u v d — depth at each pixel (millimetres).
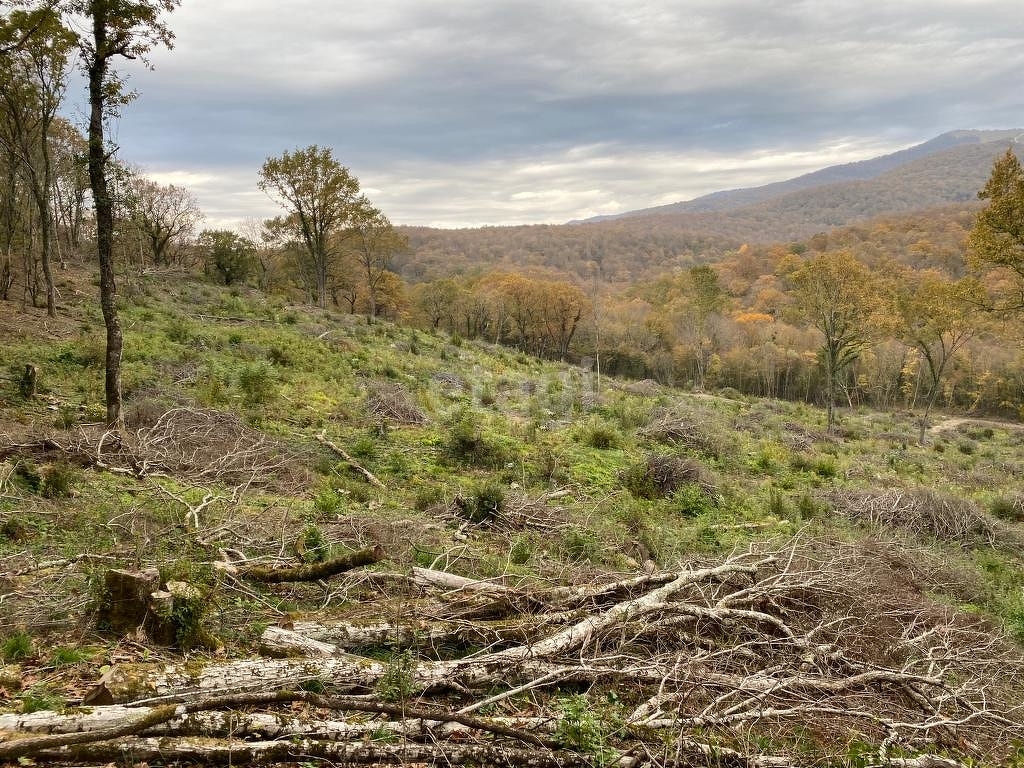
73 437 8281
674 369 63531
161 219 37125
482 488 8828
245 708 3428
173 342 17250
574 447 14227
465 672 4055
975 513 11492
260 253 48750
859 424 33531
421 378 20719
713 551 8672
